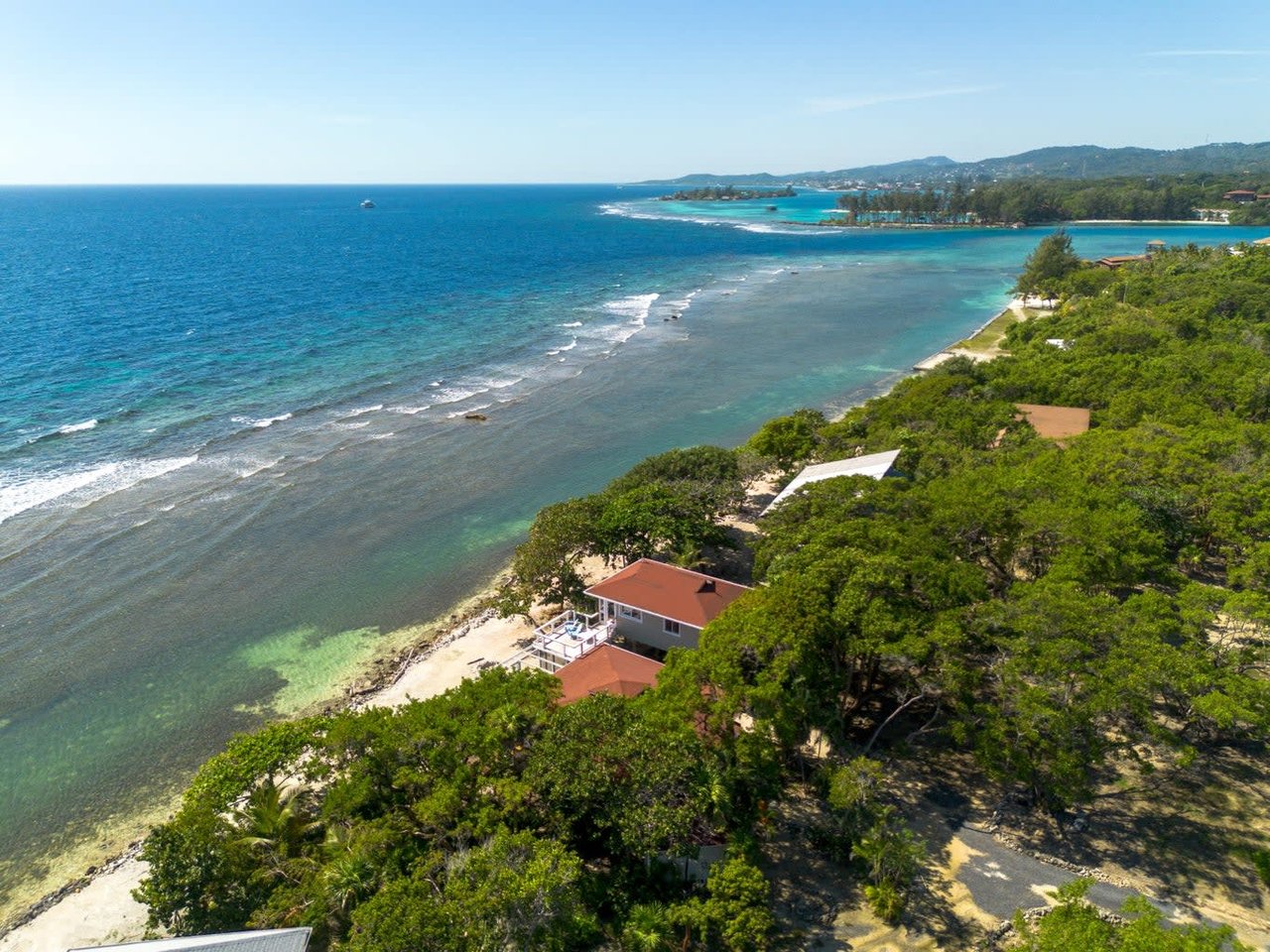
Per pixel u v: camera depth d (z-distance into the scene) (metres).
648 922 19.44
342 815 21.91
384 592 39.56
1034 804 24.62
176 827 20.86
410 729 23.12
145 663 33.75
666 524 36.53
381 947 16.44
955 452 43.53
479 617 37.31
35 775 27.86
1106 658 24.19
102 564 40.62
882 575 26.67
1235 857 22.58
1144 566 30.73
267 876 20.56
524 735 23.66
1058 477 38.12
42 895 23.20
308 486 50.34
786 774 26.05
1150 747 26.83
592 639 32.62
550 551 35.22
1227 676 23.83
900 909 20.86
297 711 31.03
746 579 38.88
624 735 22.16
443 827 20.89
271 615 37.38
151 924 20.12
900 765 26.48
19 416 58.09
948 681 24.30
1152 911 16.88
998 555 34.19
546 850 18.98
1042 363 65.38
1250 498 35.88
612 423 63.34
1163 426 45.41
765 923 18.98
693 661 25.12
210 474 51.12
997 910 20.94
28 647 34.44
